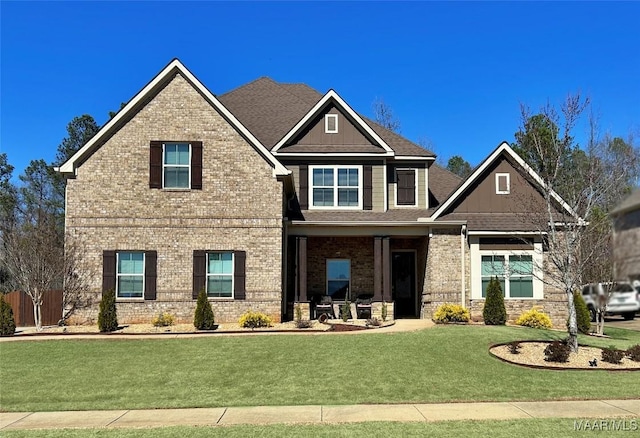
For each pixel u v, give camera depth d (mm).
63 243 23250
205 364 13812
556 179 16297
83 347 15867
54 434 9031
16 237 21938
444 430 8992
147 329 19266
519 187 23406
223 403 10953
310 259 24953
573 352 15016
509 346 15164
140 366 13727
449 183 27844
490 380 12406
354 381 12320
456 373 12898
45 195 51250
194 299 20859
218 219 21156
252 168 21359
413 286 25297
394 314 23844
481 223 22531
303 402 10961
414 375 12734
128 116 21297
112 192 21016
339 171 24188
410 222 22391
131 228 20953
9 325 18266
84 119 48500
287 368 13344
